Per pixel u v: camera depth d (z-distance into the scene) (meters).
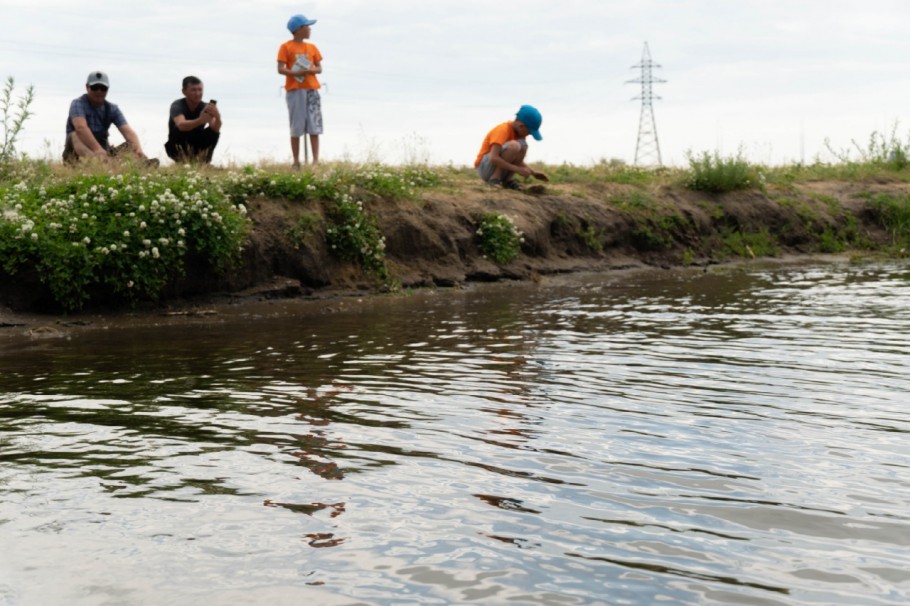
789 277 12.88
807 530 3.24
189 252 9.83
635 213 15.40
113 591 2.78
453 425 4.65
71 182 10.12
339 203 11.74
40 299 8.91
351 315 9.30
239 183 11.20
